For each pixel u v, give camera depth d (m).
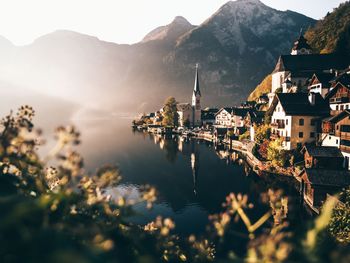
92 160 73.94
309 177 36.56
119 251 6.79
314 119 60.22
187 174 60.88
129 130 166.25
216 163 71.50
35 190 8.00
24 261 2.98
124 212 6.73
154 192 6.52
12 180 7.96
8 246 3.07
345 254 4.00
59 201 5.75
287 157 57.19
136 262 6.63
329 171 37.47
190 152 88.00
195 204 42.72
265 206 34.75
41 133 6.49
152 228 9.92
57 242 3.27
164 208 40.97
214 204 42.69
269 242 4.27
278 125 65.56
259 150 68.19
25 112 7.58
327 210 4.26
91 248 3.39
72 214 6.98
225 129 115.75
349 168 43.06
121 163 71.31
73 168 5.39
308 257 4.16
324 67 103.38
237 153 85.00
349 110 45.72
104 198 7.39
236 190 48.28
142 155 82.38
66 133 5.30
